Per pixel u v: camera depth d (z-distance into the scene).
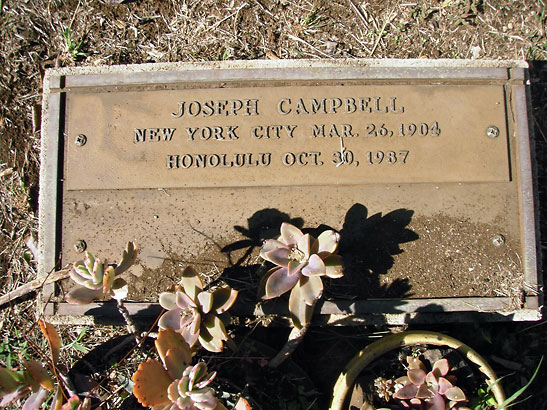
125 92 0.66
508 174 0.65
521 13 0.75
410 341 0.62
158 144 0.65
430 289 0.64
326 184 0.65
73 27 0.74
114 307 0.64
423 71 0.66
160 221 0.65
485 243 0.65
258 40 0.74
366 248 0.65
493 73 0.66
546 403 0.69
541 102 0.75
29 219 0.72
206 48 0.74
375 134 0.65
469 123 0.65
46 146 0.66
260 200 0.65
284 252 0.58
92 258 0.54
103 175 0.65
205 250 0.64
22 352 0.68
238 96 0.66
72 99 0.66
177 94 0.66
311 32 0.75
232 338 0.66
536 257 0.65
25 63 0.74
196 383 0.55
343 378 0.62
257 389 0.65
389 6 0.75
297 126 0.65
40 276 0.65
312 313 0.60
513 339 0.70
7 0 0.75
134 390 0.53
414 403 0.63
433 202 0.65
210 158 0.65
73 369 0.69
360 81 0.66
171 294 0.58
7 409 0.67
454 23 0.75
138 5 0.75
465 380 0.65
